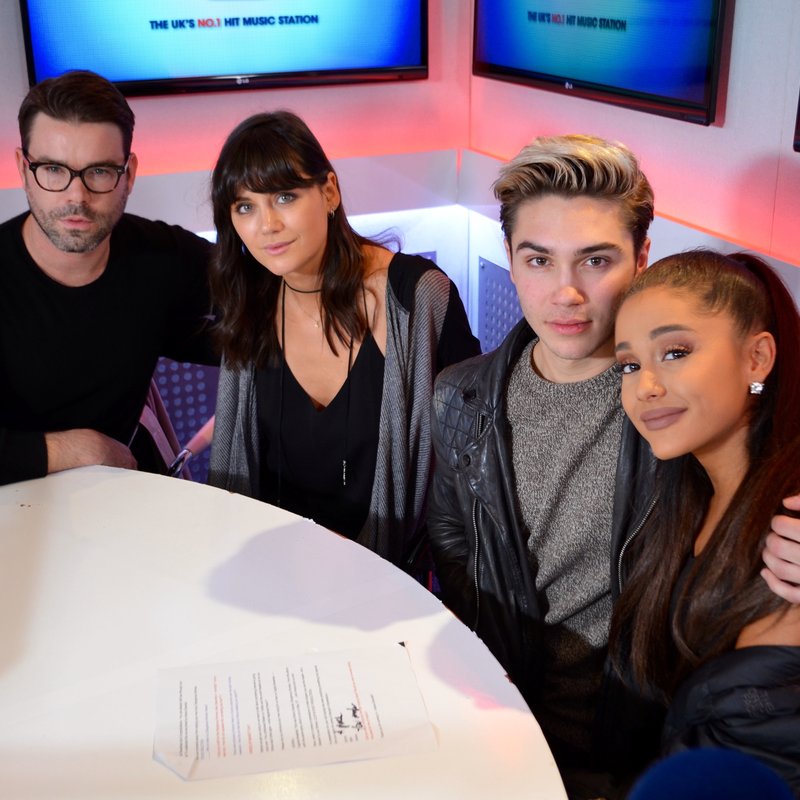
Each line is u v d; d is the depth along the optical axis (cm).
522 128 327
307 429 201
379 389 199
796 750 110
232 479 207
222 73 316
